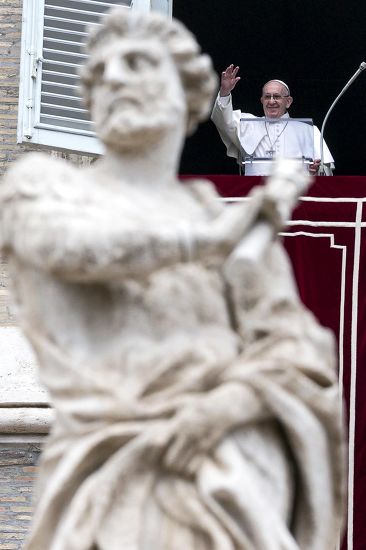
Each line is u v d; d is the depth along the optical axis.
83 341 10.66
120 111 10.98
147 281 10.72
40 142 24.78
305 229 24.58
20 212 10.62
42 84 24.92
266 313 10.96
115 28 11.18
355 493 22.72
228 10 37.12
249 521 10.33
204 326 10.78
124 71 11.02
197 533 10.35
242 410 10.47
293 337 10.84
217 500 10.34
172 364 10.53
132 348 10.59
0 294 24.09
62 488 10.42
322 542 10.71
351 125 38.41
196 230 10.44
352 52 37.72
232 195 24.97
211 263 10.94
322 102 38.31
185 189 11.31
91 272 10.38
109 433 10.38
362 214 24.64
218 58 37.91
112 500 10.34
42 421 22.89
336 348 23.88
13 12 25.97
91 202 10.69
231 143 29.31
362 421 23.22
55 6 25.16
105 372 10.57
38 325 10.73
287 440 10.69
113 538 10.29
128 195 10.98
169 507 10.37
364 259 24.48
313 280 24.38
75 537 10.27
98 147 24.91
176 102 11.08
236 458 10.41
